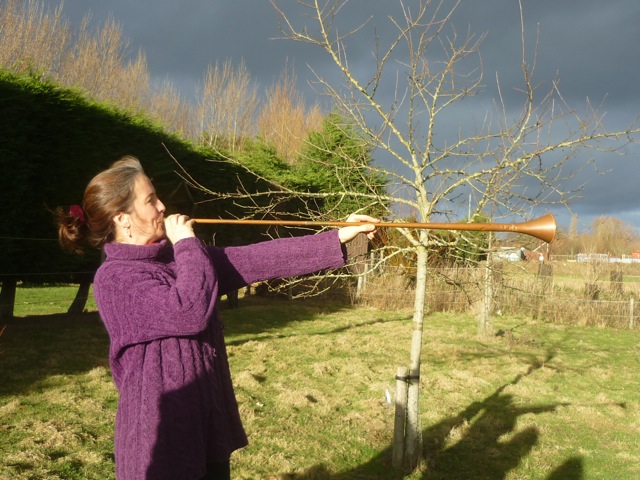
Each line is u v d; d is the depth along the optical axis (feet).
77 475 13.88
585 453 18.04
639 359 34.01
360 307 51.26
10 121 27.66
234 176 44.14
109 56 73.97
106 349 27.27
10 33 62.08
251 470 15.11
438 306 51.19
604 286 56.44
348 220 6.84
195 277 5.48
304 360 28.30
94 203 5.93
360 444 17.63
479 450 17.93
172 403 5.30
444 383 25.17
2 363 23.35
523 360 31.55
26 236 29.89
